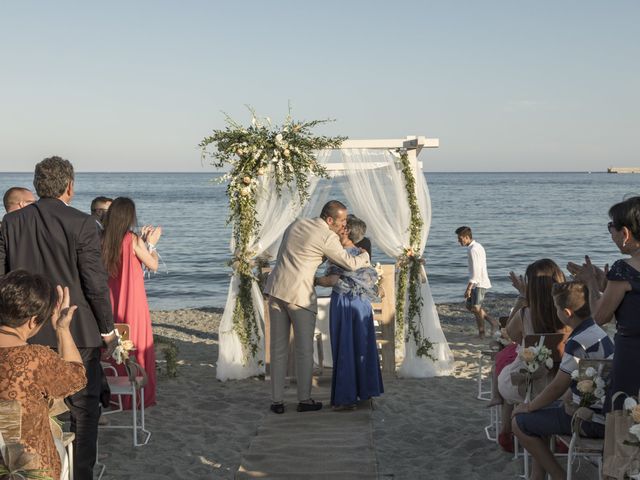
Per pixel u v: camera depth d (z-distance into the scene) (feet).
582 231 122.42
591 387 11.84
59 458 10.75
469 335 34.58
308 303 20.33
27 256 13.75
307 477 15.49
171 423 19.70
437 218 156.56
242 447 17.67
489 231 123.03
